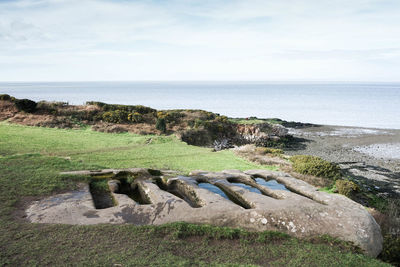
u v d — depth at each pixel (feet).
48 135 70.95
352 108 266.77
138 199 31.04
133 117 98.12
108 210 24.84
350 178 63.10
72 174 34.37
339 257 20.40
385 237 26.25
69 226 21.45
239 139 104.32
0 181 30.12
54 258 17.21
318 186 46.60
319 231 23.73
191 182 34.99
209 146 91.04
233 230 22.54
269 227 23.79
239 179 39.75
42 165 38.24
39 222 21.91
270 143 103.55
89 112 95.81
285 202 28.35
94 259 17.37
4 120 80.48
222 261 18.60
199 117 116.78
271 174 42.57
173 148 71.10
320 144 107.34
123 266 16.83
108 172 36.94
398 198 51.03
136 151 62.95
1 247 18.03
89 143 67.72
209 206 26.58
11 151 52.31
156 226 22.18
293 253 20.44
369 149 98.94
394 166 76.23
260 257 19.57
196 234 21.86
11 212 23.27
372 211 35.73
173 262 17.67
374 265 19.77
